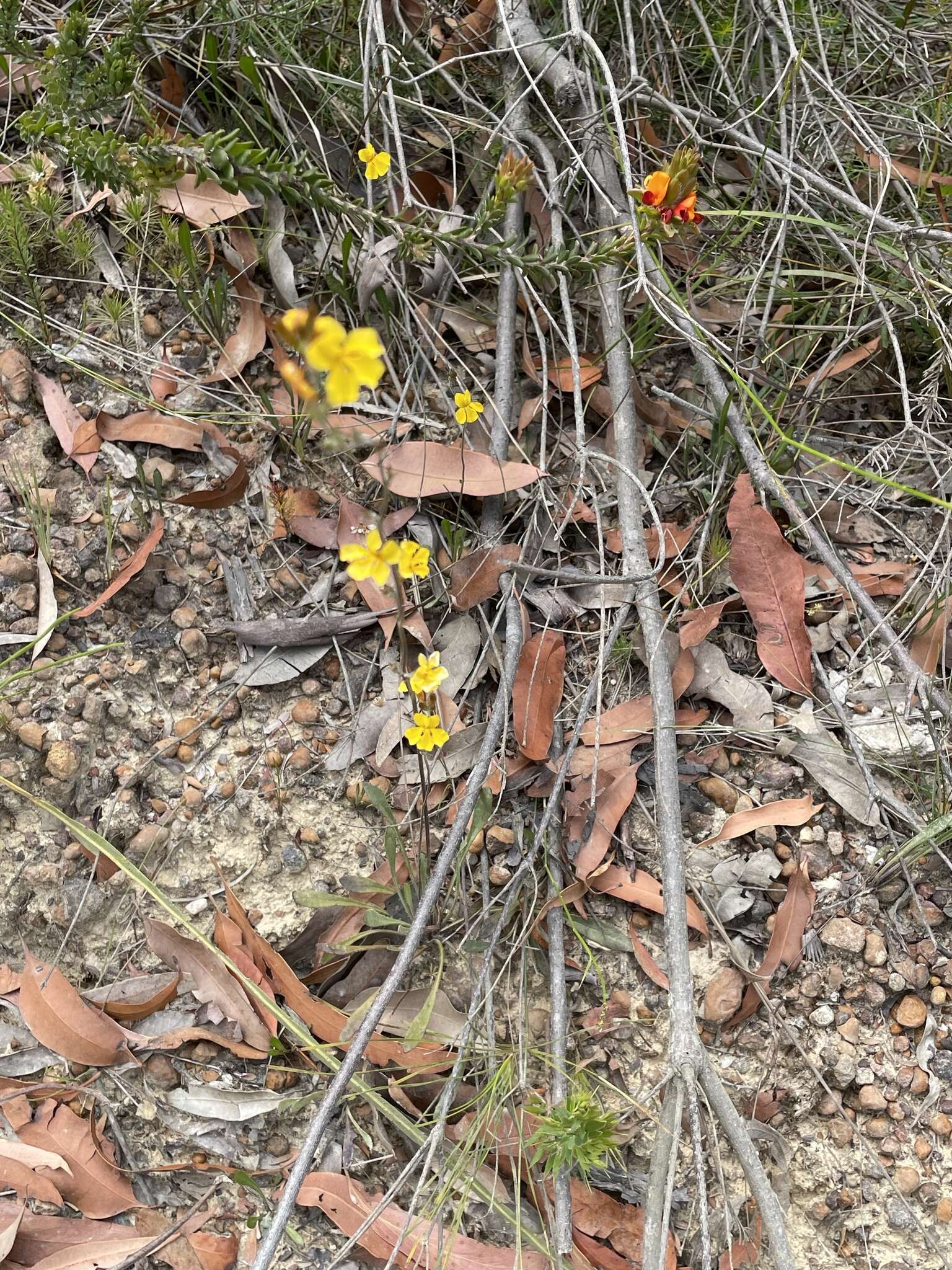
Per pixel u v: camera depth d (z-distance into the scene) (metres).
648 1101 0.46
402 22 0.63
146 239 0.57
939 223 0.65
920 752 0.52
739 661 0.55
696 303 0.64
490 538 0.55
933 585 0.55
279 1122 0.46
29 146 0.56
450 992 0.48
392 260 0.58
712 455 0.57
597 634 0.53
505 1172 0.46
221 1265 0.44
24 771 0.48
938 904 0.50
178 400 0.56
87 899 0.48
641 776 0.52
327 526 0.55
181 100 0.62
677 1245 0.45
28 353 0.55
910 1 0.66
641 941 0.49
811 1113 0.48
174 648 0.52
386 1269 0.42
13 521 0.52
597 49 0.54
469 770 0.51
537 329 0.56
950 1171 0.47
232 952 0.47
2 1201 0.44
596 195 0.63
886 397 0.64
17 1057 0.46
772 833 0.51
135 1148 0.46
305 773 0.50
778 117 0.65
